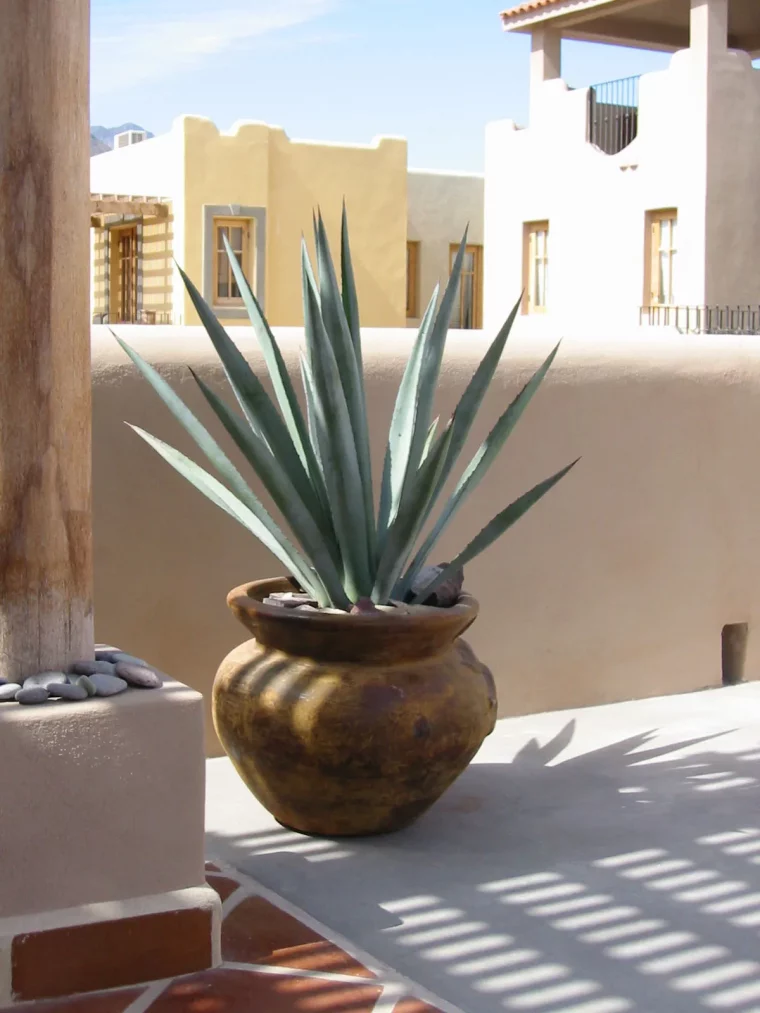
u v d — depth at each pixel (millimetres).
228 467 3982
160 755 3008
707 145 16312
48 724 2898
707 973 3066
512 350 5051
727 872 3650
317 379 3697
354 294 4098
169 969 2986
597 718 5141
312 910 3389
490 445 4082
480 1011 2881
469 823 4012
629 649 5367
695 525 5477
